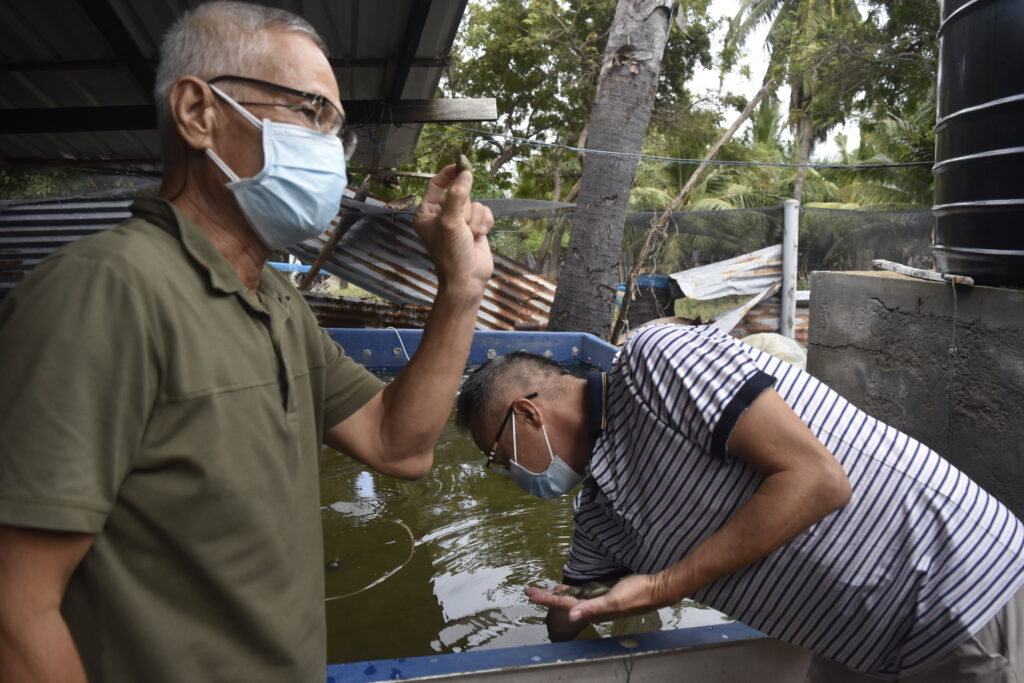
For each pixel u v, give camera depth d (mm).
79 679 875
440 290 1382
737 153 23641
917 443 1542
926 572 1461
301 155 1094
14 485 828
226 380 990
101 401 876
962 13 2541
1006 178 2408
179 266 995
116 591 935
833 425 1505
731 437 1430
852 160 25906
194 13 1103
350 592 2570
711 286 8305
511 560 2840
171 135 1103
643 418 1557
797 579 1517
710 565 1456
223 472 970
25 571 840
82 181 9836
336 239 7312
